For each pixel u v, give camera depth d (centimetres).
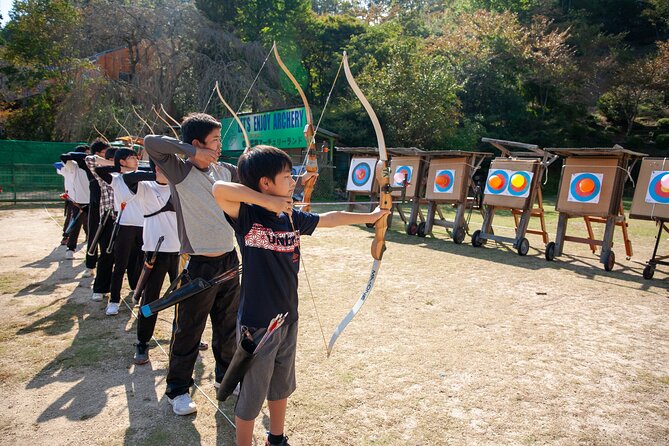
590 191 667
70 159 580
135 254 424
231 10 2383
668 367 336
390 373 318
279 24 2398
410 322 416
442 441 244
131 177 330
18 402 274
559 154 718
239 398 203
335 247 758
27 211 1122
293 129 1569
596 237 932
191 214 258
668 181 613
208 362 338
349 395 288
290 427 253
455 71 2592
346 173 1989
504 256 721
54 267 590
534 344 372
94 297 458
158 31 1906
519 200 739
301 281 546
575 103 2944
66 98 1778
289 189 200
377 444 240
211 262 265
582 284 559
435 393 293
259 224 201
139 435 245
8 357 332
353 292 505
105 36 1880
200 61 1930
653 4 3916
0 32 2175
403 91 1981
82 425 253
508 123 2603
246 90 1884
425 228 882
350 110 2055
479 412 272
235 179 287
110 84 1781
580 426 260
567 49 2872
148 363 329
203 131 257
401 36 2898
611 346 372
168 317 427
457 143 2133
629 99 2906
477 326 409
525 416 269
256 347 184
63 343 359
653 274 620
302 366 326
